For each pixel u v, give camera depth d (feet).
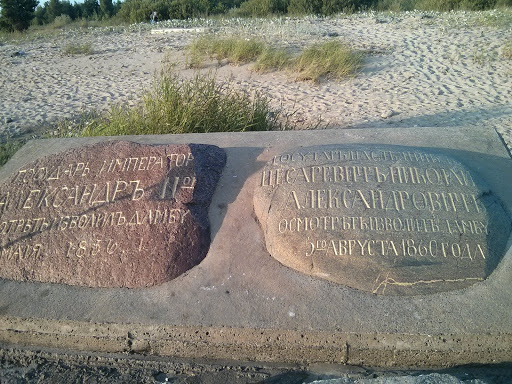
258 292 8.45
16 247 9.64
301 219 9.11
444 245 8.53
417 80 26.55
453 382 6.58
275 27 42.34
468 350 7.59
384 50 33.06
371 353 7.78
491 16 38.73
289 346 7.89
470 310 7.81
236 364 8.15
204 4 66.49
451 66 28.45
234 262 9.04
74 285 9.02
